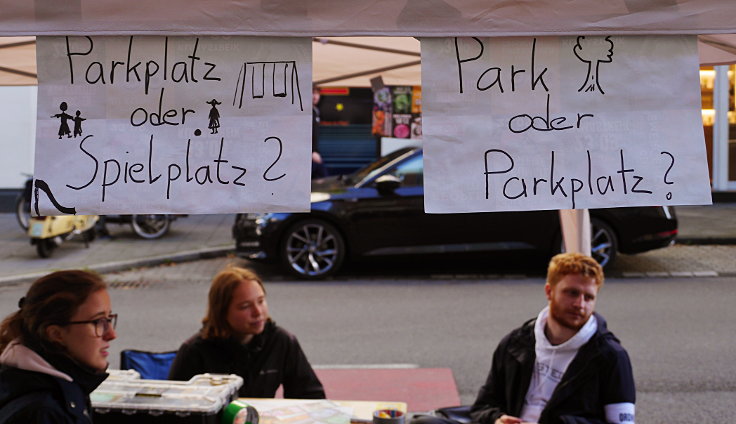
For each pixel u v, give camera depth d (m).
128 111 2.36
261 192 2.37
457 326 8.31
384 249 10.60
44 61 2.34
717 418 5.70
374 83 5.31
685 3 2.34
